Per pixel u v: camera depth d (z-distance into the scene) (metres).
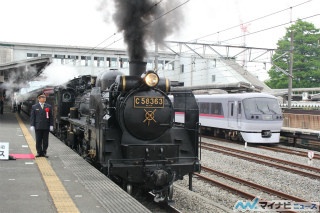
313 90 38.91
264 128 19.73
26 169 8.20
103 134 7.86
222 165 13.30
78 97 14.59
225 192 9.62
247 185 10.46
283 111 24.36
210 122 23.52
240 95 20.72
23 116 29.00
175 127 9.27
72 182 7.09
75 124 12.13
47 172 7.91
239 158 15.03
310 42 45.50
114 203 5.78
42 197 6.03
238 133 20.83
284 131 21.11
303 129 22.06
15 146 11.68
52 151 10.88
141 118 8.12
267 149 18.67
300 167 13.60
